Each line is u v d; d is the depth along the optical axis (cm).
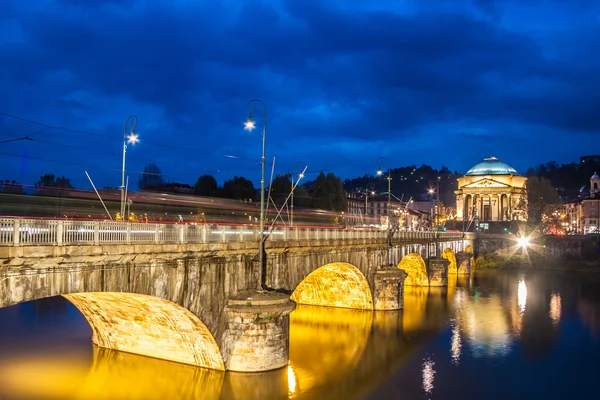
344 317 5766
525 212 16450
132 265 2612
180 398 3133
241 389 3291
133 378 3344
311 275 5878
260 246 3400
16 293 2125
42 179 5347
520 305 7006
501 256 13200
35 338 4241
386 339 4912
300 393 3391
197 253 2925
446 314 6212
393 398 3397
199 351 3422
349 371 3912
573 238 13275
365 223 13000
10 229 2056
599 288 8831
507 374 3966
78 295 2930
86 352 3850
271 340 3397
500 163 19925
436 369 4044
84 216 4606
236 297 3300
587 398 3481
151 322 3459
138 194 5206
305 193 13138
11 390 3127
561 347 4772
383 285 6084
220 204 6169
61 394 3100
